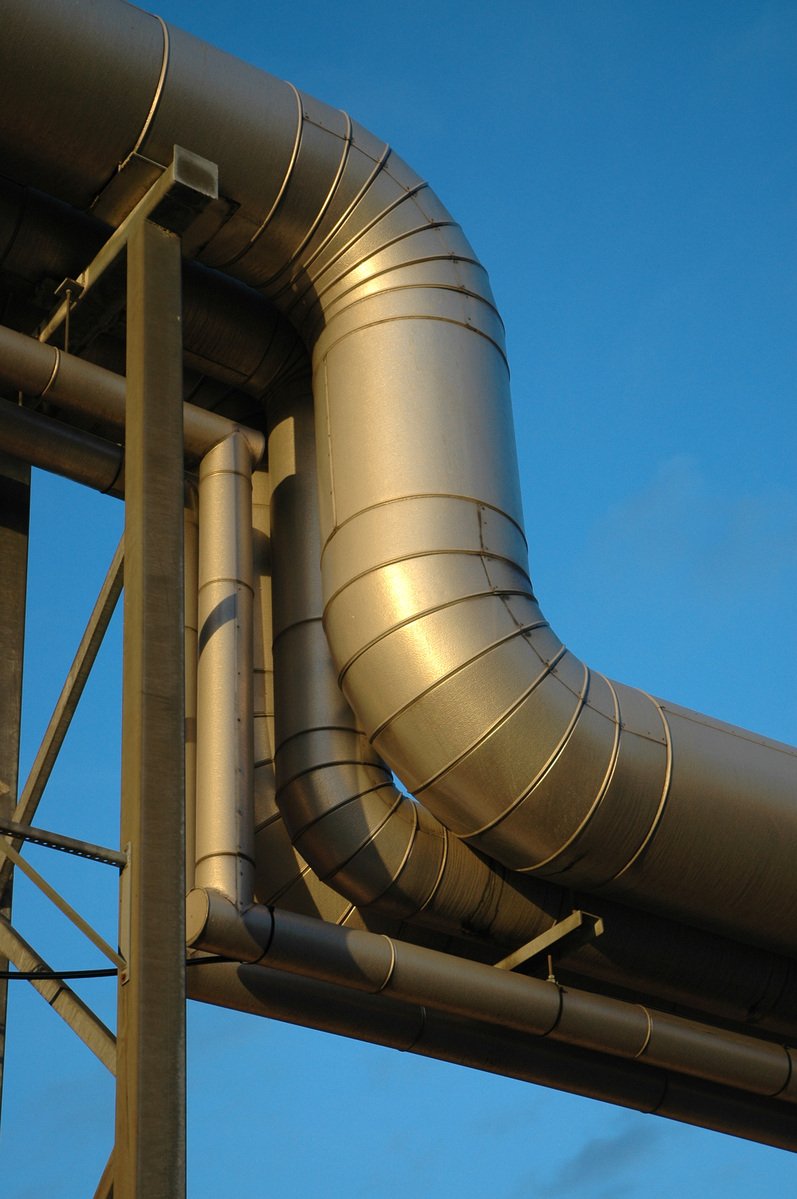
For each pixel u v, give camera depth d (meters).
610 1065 13.91
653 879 12.53
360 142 13.31
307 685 13.20
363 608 12.13
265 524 14.33
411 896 12.77
